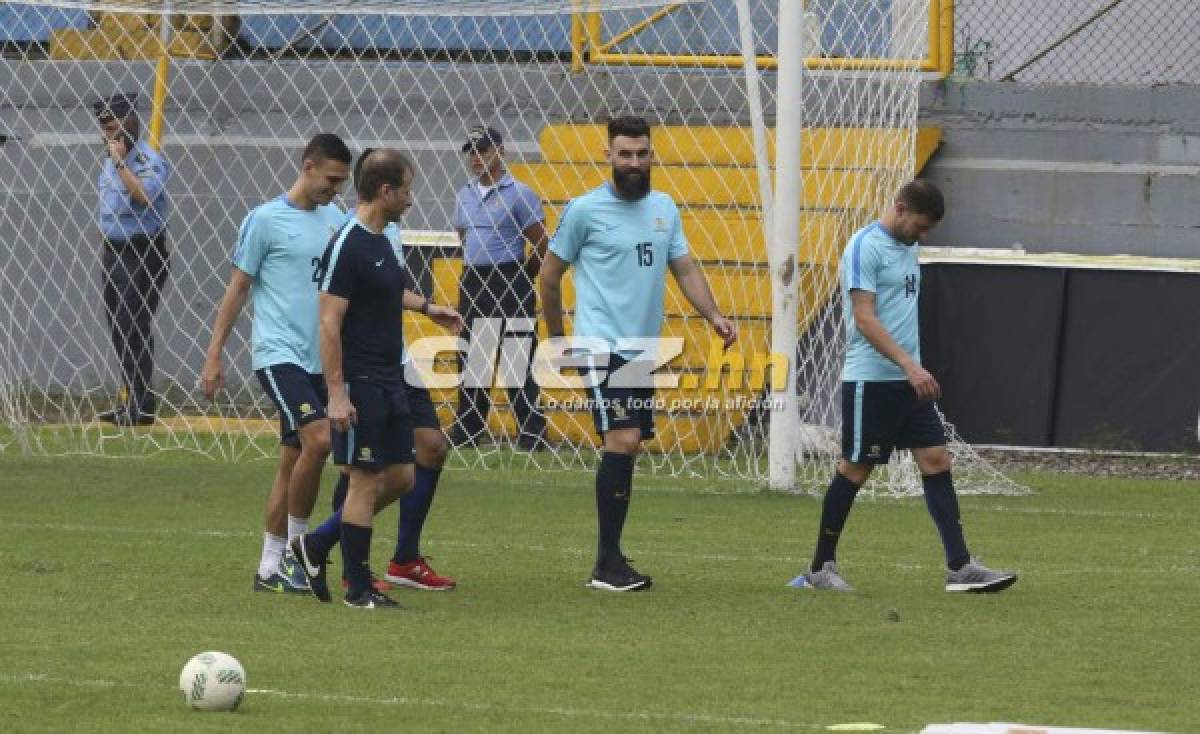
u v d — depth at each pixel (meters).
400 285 30.59
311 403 31.52
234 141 62.56
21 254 62.91
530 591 32.56
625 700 23.72
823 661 26.45
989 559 36.66
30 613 29.42
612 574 32.69
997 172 59.94
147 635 27.72
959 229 60.28
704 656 26.73
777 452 46.25
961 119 60.12
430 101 61.75
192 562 35.03
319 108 62.22
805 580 33.28
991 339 52.97
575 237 33.16
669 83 60.53
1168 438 52.12
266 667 25.45
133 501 43.31
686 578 34.12
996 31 62.28
